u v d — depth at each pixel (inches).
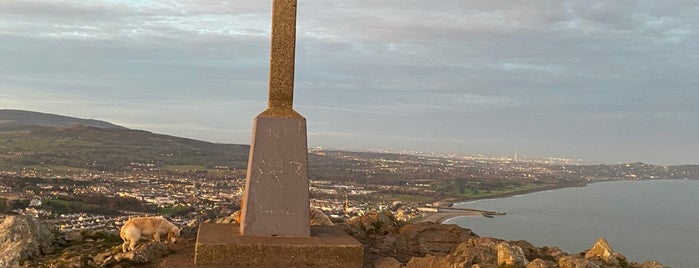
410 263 374.3
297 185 374.6
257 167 371.6
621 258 394.6
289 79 382.0
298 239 362.6
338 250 353.4
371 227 488.1
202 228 387.5
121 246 385.4
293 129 378.9
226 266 338.6
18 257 371.6
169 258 355.6
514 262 351.3
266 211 368.5
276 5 381.1
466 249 374.6
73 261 355.3
